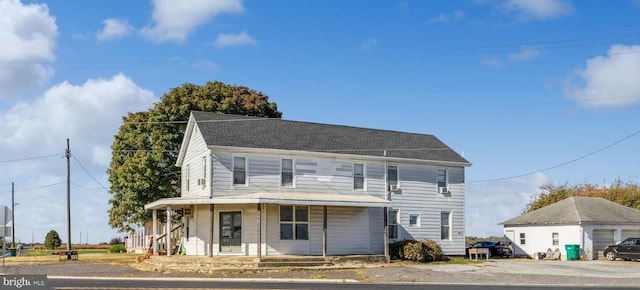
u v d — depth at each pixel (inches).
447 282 1064.8
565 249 1765.5
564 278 1140.5
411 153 1625.2
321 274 1178.6
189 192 1502.2
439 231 1640.0
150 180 1756.9
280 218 1389.0
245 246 1357.0
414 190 1612.9
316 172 1481.3
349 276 1143.0
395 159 1578.5
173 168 1802.4
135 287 914.7
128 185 1750.7
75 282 998.4
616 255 1654.8
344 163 1524.4
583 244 1755.7
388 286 981.8
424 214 1617.9
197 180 1435.8
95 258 1774.1
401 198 1588.3
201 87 1982.0
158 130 1813.5
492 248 1865.2
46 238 3302.2
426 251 1504.7
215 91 1958.7
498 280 1099.3
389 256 1445.6
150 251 1643.7
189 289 890.1
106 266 1364.4
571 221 1776.6
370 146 1585.9
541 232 1892.2
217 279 1079.0
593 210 1844.2
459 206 1680.6
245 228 1363.2
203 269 1224.2
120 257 1836.9
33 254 2326.5
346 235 1475.1
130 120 1876.2
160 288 903.1
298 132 1546.5
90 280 1051.3
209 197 1343.5
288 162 1454.2
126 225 1802.4
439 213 1644.9
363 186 1541.6
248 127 1487.5
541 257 1829.5
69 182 1867.6
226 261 1262.3
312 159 1480.1
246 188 1390.3
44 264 1451.8
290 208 1403.8
